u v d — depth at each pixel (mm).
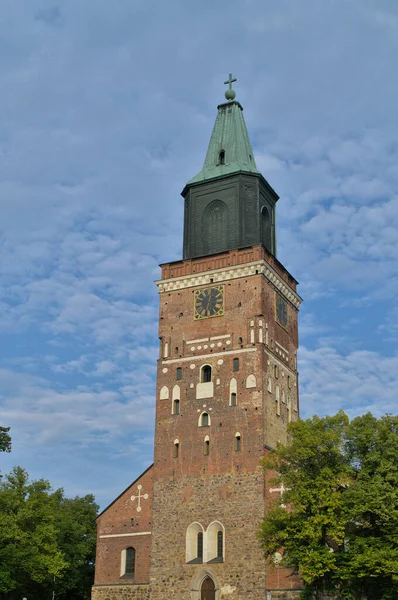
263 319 71938
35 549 70062
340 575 50750
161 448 71062
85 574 98188
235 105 84125
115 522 71125
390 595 50312
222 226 76938
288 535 52812
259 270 73250
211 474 67500
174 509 68000
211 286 75188
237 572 62688
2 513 70125
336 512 52531
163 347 75438
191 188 79750
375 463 52812
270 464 56500
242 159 79812
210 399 70688
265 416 68438
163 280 77750
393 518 49469
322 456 54531
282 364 75062
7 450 70500
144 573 67688
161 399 73125
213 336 73188
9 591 71375
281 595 60125
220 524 65438
